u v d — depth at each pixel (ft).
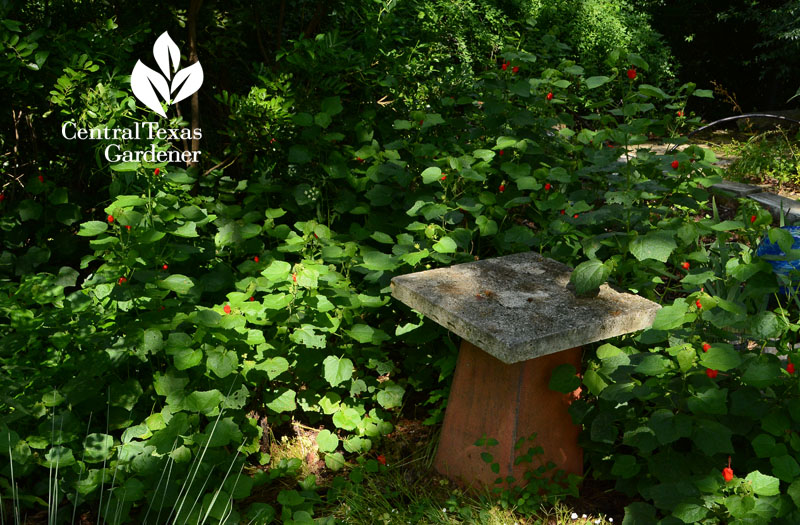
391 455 10.94
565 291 9.63
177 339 9.36
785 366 8.98
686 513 7.78
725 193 13.15
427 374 11.95
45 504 8.60
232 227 12.27
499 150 13.91
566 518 9.33
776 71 42.50
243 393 9.98
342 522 9.36
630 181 12.03
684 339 9.23
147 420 9.53
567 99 15.03
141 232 10.09
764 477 7.68
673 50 46.16
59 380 9.55
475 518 9.41
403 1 17.42
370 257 11.34
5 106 12.89
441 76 16.83
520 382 9.30
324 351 10.93
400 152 14.29
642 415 9.68
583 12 35.37
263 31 17.80
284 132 14.07
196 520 8.56
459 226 13.21
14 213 12.48
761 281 8.98
